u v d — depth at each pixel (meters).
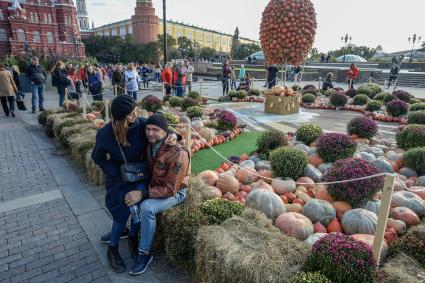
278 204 3.79
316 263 2.54
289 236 3.13
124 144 3.14
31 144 8.02
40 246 3.78
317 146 5.53
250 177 4.91
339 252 2.49
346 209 3.96
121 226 3.32
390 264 2.75
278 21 10.09
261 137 6.01
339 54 69.25
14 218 4.42
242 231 3.03
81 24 108.56
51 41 67.31
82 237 3.96
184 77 15.04
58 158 6.93
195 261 3.08
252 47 77.94
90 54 79.81
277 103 11.15
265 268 2.54
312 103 13.73
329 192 4.21
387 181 2.58
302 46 10.37
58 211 4.61
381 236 2.68
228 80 19.06
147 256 3.33
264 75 34.62
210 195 4.06
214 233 2.96
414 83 28.92
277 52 10.54
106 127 3.20
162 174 3.21
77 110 9.92
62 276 3.27
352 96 15.57
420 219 3.88
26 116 11.52
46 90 20.44
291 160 4.72
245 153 6.60
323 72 34.50
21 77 18.73
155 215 3.45
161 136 3.16
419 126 6.59
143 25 80.31
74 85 15.70
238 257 2.64
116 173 3.26
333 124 9.84
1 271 3.34
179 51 83.44
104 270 3.36
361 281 2.39
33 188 5.41
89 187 5.43
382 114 11.09
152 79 28.94
